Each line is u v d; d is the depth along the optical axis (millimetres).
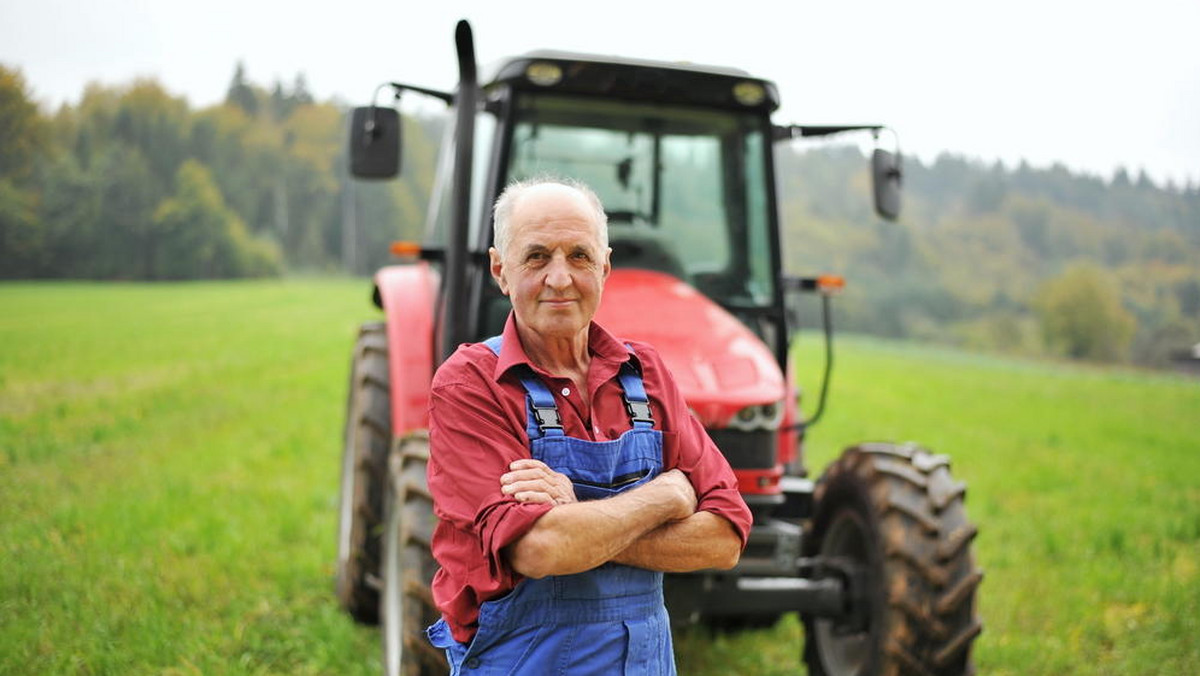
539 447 2021
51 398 11500
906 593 3510
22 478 7086
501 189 3977
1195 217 90125
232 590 4883
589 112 4113
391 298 4707
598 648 2016
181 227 66625
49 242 59031
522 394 2064
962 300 76562
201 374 14672
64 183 61219
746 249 4254
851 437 11078
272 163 88188
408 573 3221
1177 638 4719
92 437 8992
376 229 88688
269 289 47000
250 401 12008
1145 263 80812
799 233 83875
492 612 2010
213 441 9102
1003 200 90125
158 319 27047
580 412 2105
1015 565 5879
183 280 66125
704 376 3512
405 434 3703
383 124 4141
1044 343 67250
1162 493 8289
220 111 87875
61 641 4070
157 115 79688
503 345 2102
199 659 4031
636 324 3689
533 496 1918
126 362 15891
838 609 3750
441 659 3166
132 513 6094
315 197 88312
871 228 84375
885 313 74688
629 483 2070
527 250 2062
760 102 4152
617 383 2166
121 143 70438
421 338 4465
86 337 20484
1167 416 14344
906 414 13469
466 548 2008
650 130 4172
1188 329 67250
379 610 4629
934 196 99625
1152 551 6309
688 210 4207
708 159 4238
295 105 104938
